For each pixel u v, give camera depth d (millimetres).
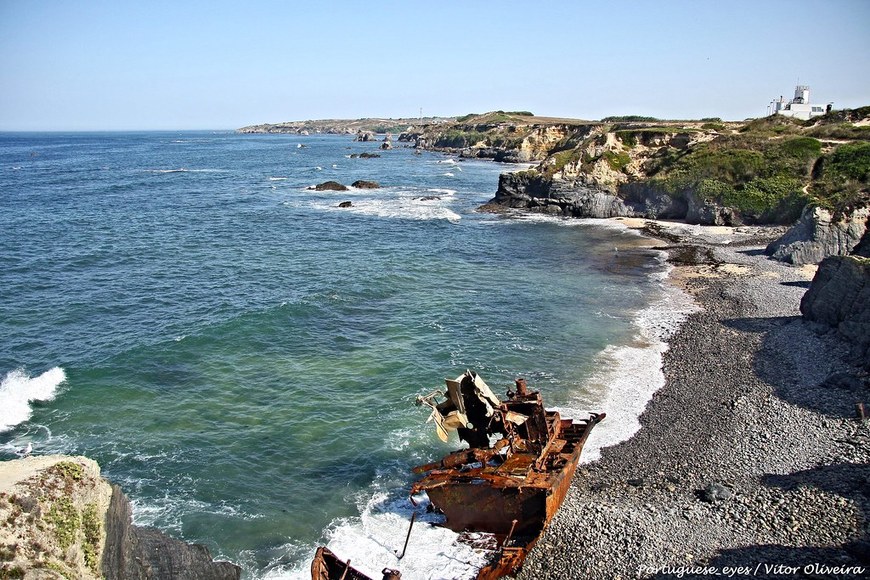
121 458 21516
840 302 30422
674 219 70812
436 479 18844
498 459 20078
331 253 54188
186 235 60125
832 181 60688
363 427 24250
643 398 26250
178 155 186375
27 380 26828
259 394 26703
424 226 68438
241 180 114125
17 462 12211
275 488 20359
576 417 24531
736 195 64938
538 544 17375
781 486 19062
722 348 31125
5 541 10469
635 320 36281
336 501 19844
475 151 172375
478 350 31844
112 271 45406
